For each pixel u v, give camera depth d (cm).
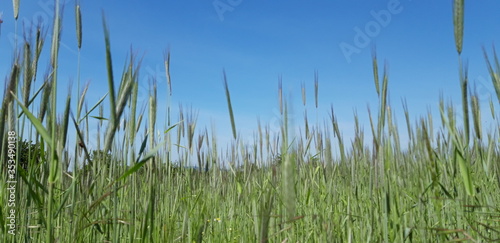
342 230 80
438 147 87
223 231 104
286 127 51
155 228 70
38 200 55
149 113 74
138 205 80
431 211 81
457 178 76
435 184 60
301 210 93
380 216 74
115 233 62
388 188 66
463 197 69
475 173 89
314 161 116
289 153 49
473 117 66
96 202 60
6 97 58
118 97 53
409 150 87
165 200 92
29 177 58
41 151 60
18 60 59
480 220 80
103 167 78
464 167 56
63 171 72
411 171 87
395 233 66
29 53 60
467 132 55
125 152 64
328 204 86
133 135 63
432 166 59
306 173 103
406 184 85
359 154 92
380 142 63
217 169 122
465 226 72
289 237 78
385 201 63
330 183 86
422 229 66
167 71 87
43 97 59
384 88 62
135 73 54
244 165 104
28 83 60
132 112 63
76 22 57
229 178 122
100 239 74
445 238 71
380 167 64
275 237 73
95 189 77
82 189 73
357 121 90
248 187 101
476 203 72
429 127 88
